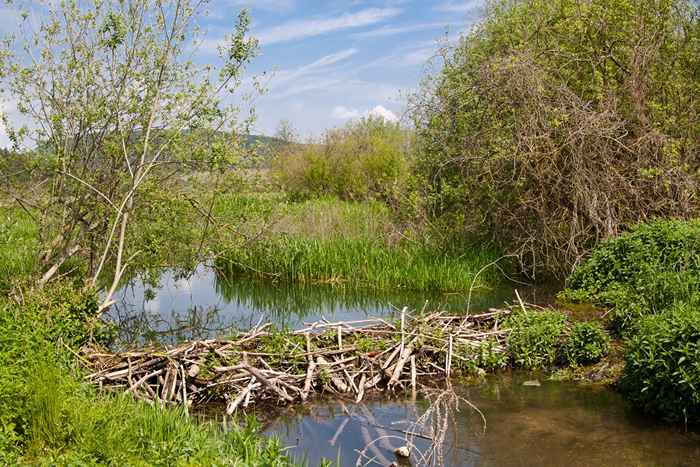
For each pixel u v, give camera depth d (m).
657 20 15.22
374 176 32.38
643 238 11.84
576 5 15.31
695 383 7.43
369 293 15.80
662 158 14.04
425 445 7.36
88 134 12.05
